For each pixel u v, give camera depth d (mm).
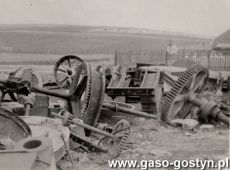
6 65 11688
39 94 7176
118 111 8016
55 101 9219
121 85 9594
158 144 6539
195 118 8508
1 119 4812
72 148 5957
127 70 10812
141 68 10695
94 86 6863
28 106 6930
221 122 8070
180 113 8328
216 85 10680
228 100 10023
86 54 12625
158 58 12984
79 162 5457
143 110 8867
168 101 7863
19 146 3510
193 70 7988
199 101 8070
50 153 3475
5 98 8602
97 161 5500
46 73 11242
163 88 9805
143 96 8852
